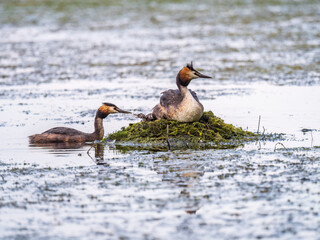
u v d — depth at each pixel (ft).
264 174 40.11
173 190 37.22
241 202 34.86
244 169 41.52
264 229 31.07
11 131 56.13
